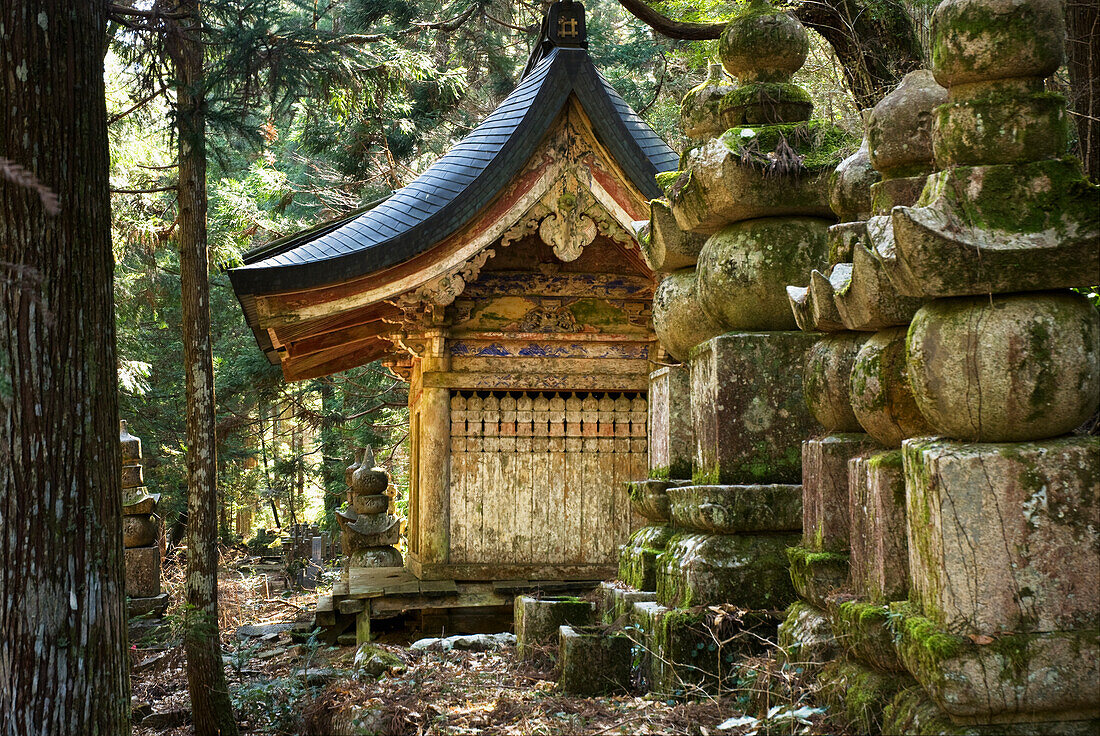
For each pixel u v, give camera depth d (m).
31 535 4.55
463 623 10.40
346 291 10.00
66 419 4.67
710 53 10.51
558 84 9.96
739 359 5.92
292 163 26.48
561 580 11.00
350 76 8.21
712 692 5.33
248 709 7.53
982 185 3.47
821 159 5.85
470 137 10.88
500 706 5.38
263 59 7.35
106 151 5.01
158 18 6.67
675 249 6.86
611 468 11.30
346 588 10.84
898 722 3.69
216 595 7.24
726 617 5.45
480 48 21.58
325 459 24.88
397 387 23.34
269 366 20.78
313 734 6.14
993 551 3.34
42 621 4.54
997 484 3.34
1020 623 3.31
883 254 3.79
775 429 5.90
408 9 19.95
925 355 3.54
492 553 11.04
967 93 3.61
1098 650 3.26
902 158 4.33
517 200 10.23
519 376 11.18
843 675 4.21
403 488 26.38
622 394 11.44
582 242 10.34
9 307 4.54
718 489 5.72
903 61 8.43
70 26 4.80
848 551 4.69
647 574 6.63
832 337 4.85
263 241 21.11
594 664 5.66
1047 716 3.33
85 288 4.80
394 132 20.58
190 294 7.33
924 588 3.54
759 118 6.26
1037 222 3.40
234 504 28.05
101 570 4.79
